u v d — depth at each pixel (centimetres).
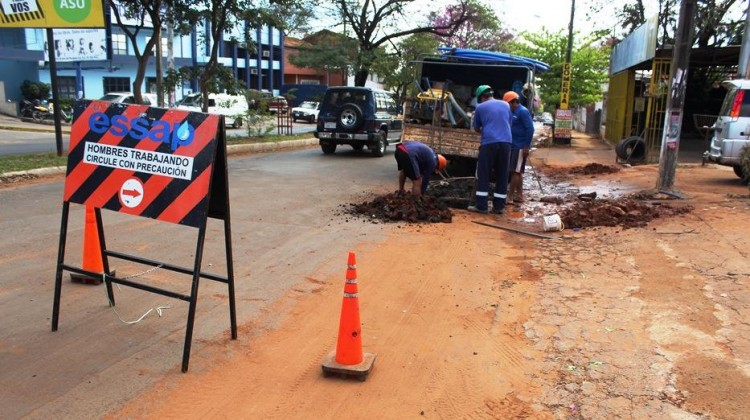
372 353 412
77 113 415
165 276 564
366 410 340
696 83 2645
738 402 339
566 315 480
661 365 386
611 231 761
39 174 1130
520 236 763
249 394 355
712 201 926
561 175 1449
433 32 2709
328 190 1116
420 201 898
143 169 389
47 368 377
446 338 442
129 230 732
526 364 399
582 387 364
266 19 1759
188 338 376
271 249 675
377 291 543
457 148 1206
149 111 389
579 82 2786
